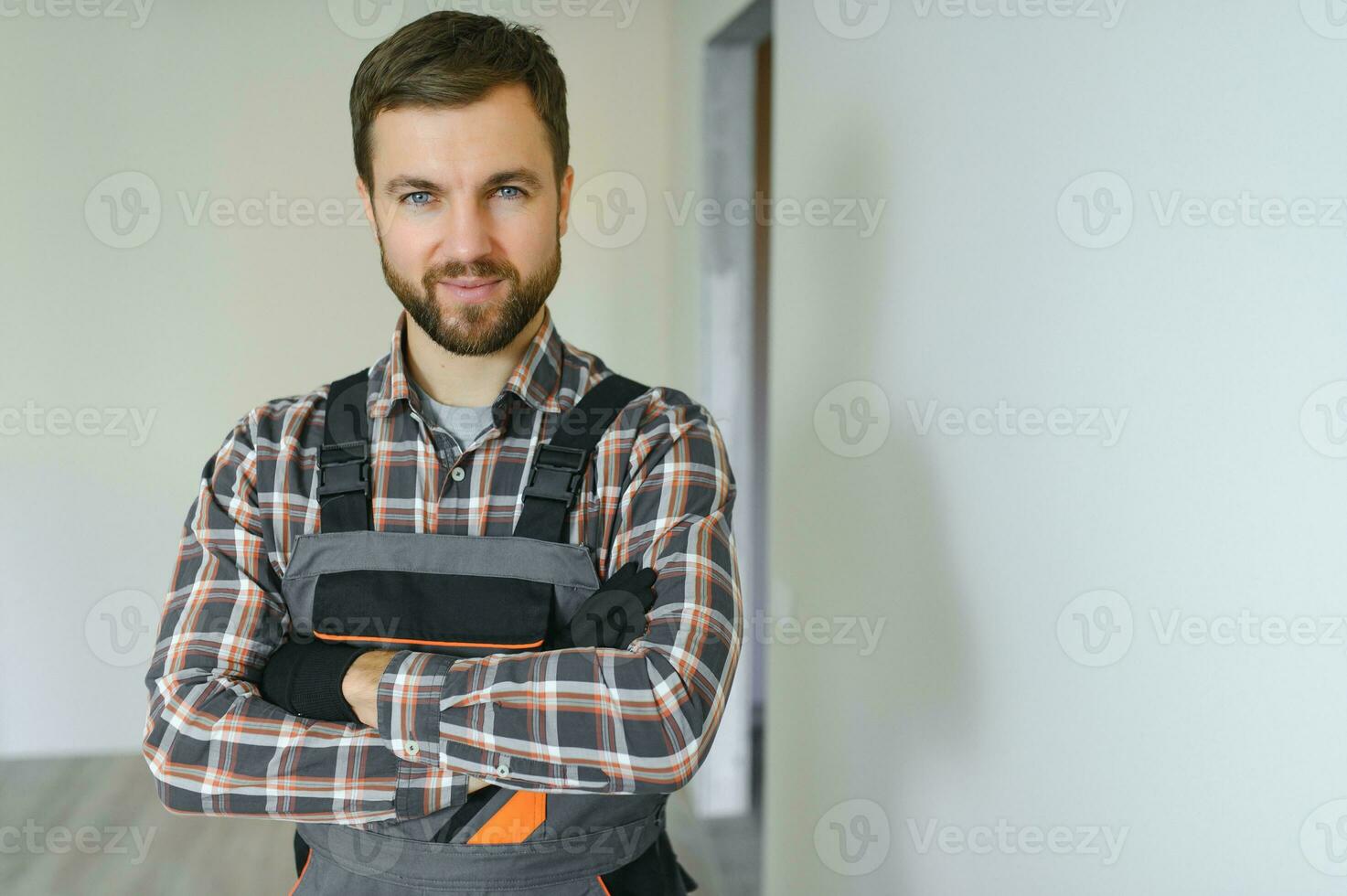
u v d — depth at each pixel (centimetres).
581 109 351
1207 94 107
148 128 341
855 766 202
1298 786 98
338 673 101
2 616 347
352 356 358
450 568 107
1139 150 117
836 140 205
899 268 179
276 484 112
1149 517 117
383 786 99
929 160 167
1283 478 98
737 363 316
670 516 109
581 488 110
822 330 214
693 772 99
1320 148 93
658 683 98
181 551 113
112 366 346
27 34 332
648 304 361
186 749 100
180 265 347
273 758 100
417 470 112
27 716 351
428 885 103
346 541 109
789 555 238
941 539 166
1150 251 116
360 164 109
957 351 158
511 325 105
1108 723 125
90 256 342
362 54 347
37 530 347
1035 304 138
